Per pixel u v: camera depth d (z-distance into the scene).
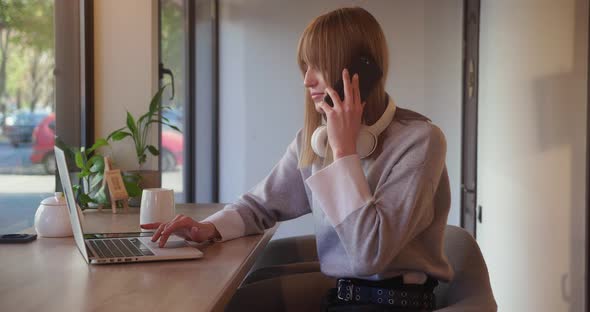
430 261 1.39
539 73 2.60
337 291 1.44
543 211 2.53
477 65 3.90
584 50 2.19
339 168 1.33
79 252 1.46
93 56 2.92
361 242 1.28
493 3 3.47
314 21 1.47
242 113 4.88
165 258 1.36
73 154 2.70
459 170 4.61
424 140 1.34
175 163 3.98
